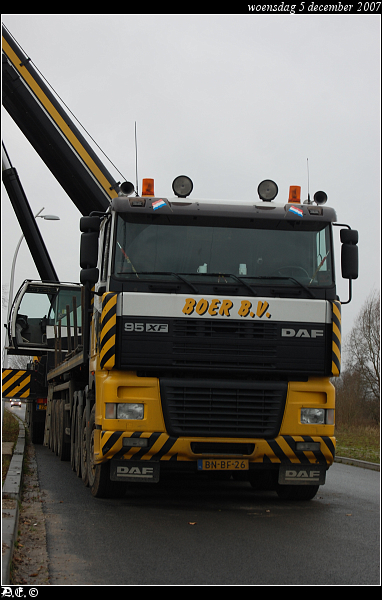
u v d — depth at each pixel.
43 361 18.72
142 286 7.82
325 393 7.93
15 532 5.73
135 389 7.65
